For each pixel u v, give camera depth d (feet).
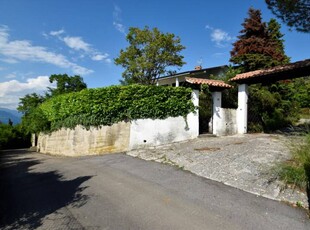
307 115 58.85
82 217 15.12
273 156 23.56
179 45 71.92
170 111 40.19
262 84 51.70
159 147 37.45
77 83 87.66
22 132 109.19
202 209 15.25
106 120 38.63
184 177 21.86
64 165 32.68
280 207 14.85
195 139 40.60
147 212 15.31
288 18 30.99
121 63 73.56
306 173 16.85
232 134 44.34
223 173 21.31
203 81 42.47
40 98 92.53
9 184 24.71
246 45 75.00
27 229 13.88
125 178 23.04
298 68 35.29
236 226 13.03
